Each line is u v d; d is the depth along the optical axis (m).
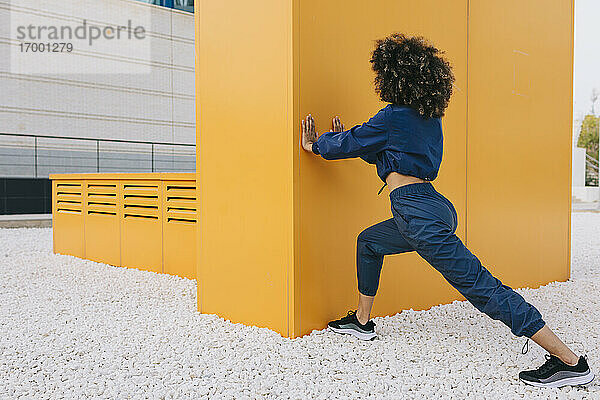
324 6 2.80
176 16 16.12
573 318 3.24
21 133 13.42
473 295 2.25
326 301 2.88
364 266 2.66
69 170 14.09
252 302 2.96
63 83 14.06
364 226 3.05
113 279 4.39
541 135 4.22
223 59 3.06
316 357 2.46
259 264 2.90
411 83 2.32
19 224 10.41
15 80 13.35
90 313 3.34
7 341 2.78
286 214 2.73
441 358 2.46
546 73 4.26
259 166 2.88
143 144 15.47
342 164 2.92
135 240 4.88
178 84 16.22
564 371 2.15
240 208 3.00
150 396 2.09
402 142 2.37
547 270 4.31
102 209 5.25
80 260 5.44
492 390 2.14
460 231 3.56
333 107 2.87
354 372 2.29
